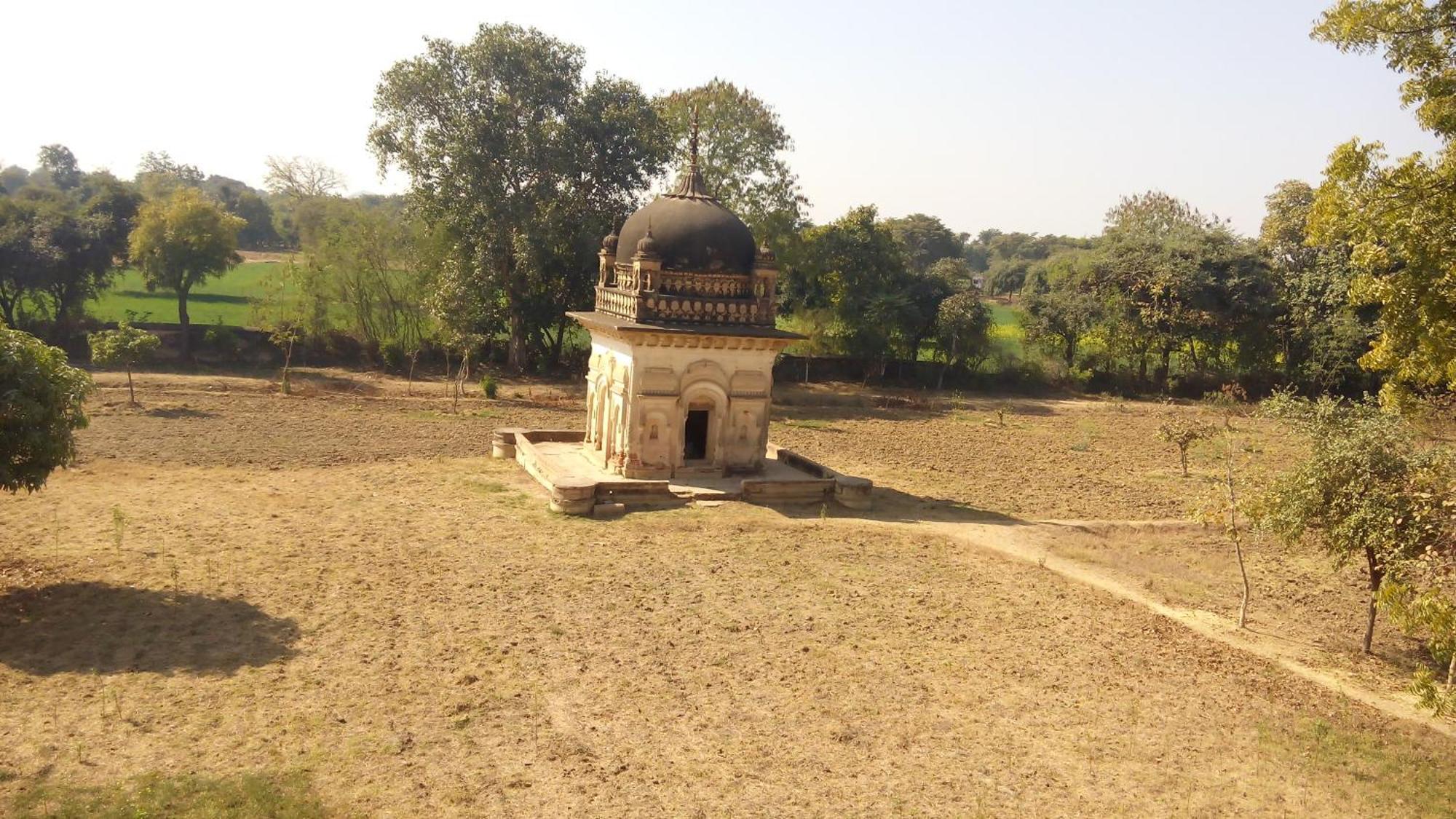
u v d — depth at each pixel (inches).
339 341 1868.8
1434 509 509.7
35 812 350.6
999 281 4537.4
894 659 540.4
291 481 900.6
